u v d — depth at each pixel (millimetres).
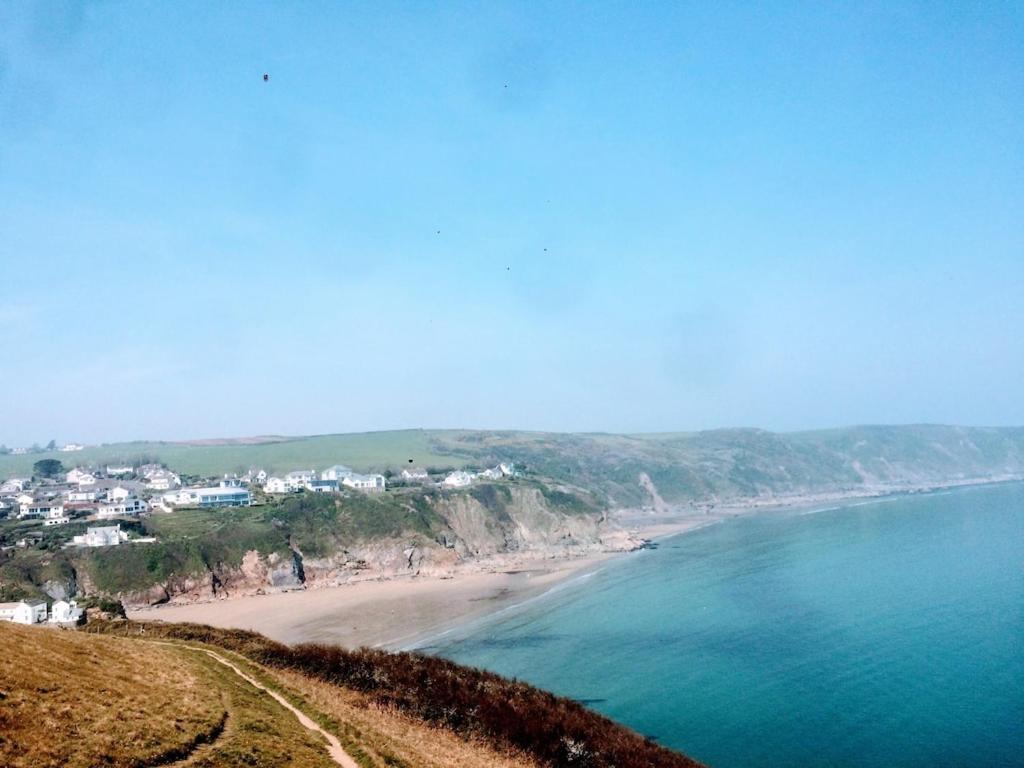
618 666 90500
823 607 117625
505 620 117625
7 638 33312
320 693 41812
